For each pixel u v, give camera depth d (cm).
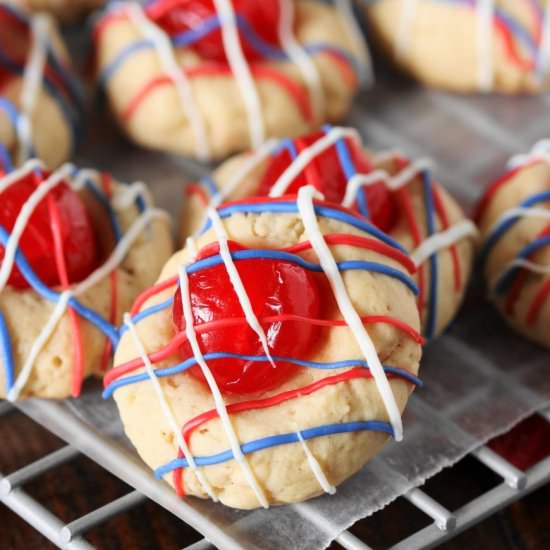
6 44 40
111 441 33
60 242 34
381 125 41
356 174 35
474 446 33
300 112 40
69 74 41
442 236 36
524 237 36
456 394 35
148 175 40
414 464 33
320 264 32
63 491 34
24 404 34
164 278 33
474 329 37
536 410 34
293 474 32
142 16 41
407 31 42
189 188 38
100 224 36
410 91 42
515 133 41
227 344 31
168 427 32
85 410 34
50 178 35
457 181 40
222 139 40
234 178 37
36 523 32
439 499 34
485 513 32
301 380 32
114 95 40
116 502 32
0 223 34
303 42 41
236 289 31
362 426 32
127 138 41
